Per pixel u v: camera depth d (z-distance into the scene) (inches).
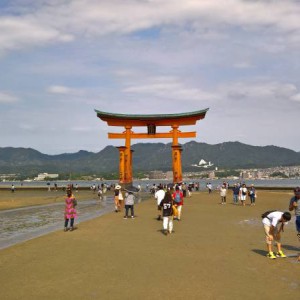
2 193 2778.1
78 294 347.6
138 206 1422.2
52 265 461.1
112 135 2486.5
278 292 351.9
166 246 585.6
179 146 2362.2
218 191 2815.0
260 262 474.0
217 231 751.7
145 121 2453.2
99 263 470.6
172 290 359.3
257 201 1708.9
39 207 1501.0
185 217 1019.3
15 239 686.5
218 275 412.8
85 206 1504.7
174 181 2341.3
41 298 336.5
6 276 411.5
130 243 613.6
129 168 2475.4
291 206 521.0
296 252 538.6
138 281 390.3
